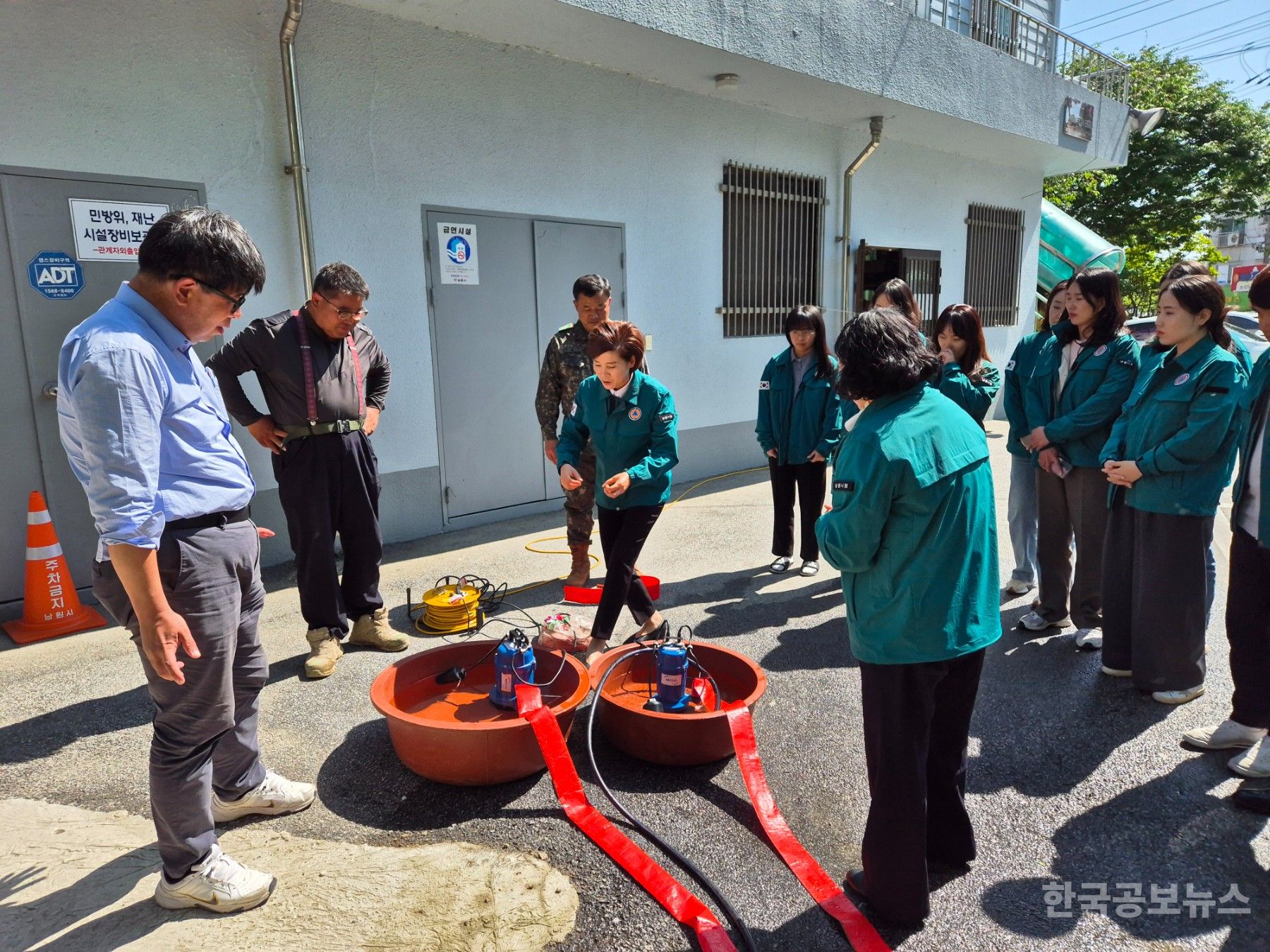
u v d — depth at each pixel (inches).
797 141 325.4
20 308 157.8
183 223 74.5
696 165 289.4
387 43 205.0
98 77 163.0
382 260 210.5
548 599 179.6
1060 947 81.6
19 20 152.9
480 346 234.4
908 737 80.0
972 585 79.0
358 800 105.3
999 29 384.8
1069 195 818.8
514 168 235.5
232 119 182.2
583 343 177.0
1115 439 133.6
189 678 79.7
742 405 324.5
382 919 84.0
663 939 82.2
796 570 200.7
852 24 275.9
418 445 223.3
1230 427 119.9
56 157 159.8
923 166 389.1
